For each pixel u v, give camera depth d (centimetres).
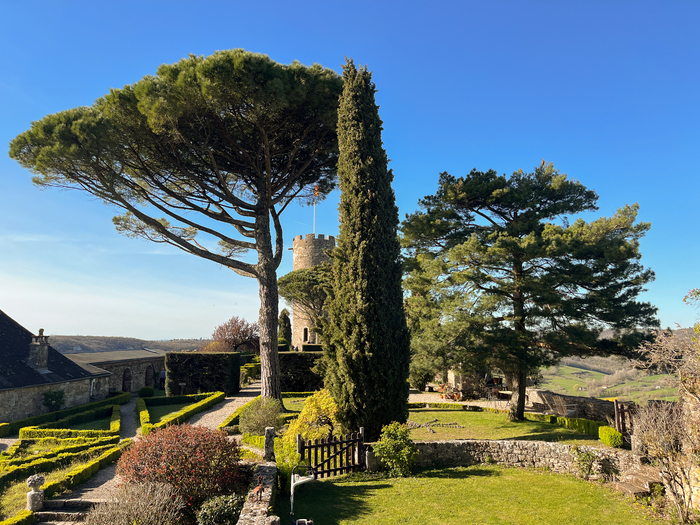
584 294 1888
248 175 2258
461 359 1778
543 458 1183
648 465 1006
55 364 2595
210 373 3078
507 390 3159
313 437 1305
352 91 1527
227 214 2233
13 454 1570
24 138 1767
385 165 1491
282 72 1742
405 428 1181
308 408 1409
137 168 2000
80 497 1120
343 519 827
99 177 1814
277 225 2327
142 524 736
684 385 852
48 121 1733
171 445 953
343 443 1146
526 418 2120
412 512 861
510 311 1997
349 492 988
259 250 2205
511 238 1794
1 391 2030
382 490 1000
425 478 1098
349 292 1358
